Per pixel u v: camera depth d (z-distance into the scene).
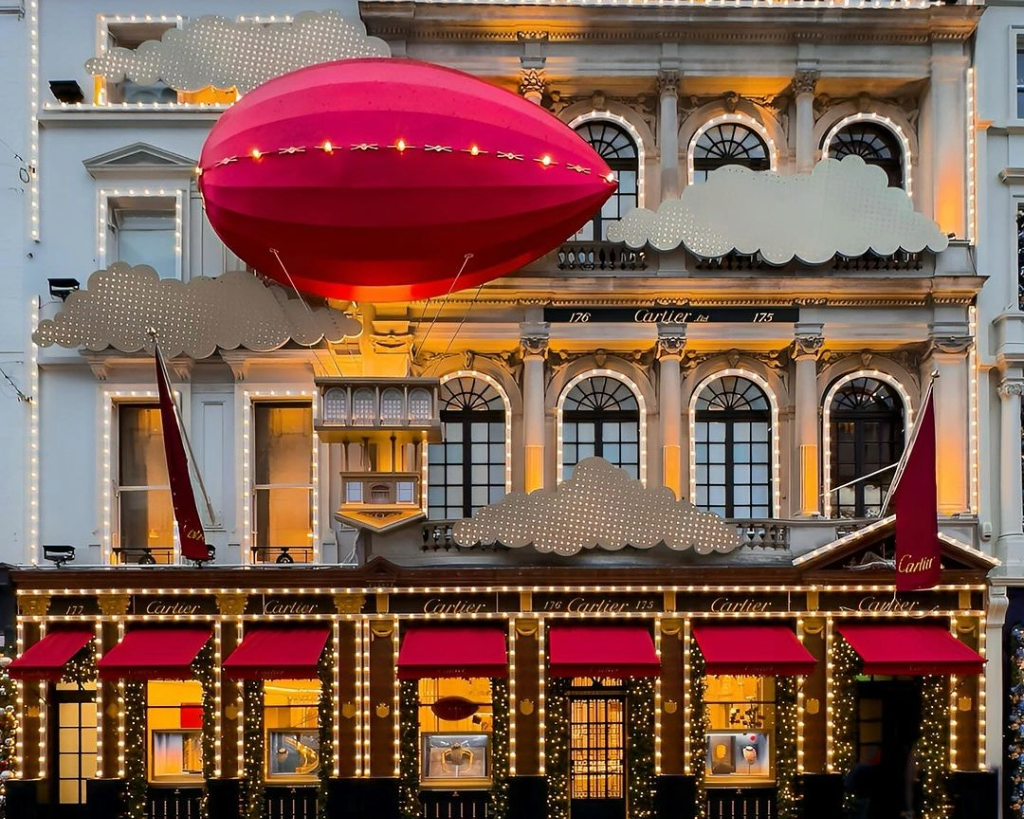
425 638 19.47
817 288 20.53
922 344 21.11
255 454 21.08
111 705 19.91
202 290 20.39
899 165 21.83
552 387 21.41
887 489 21.48
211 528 20.58
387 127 17.75
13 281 20.84
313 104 17.91
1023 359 20.52
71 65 21.25
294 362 20.77
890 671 19.02
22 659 18.98
